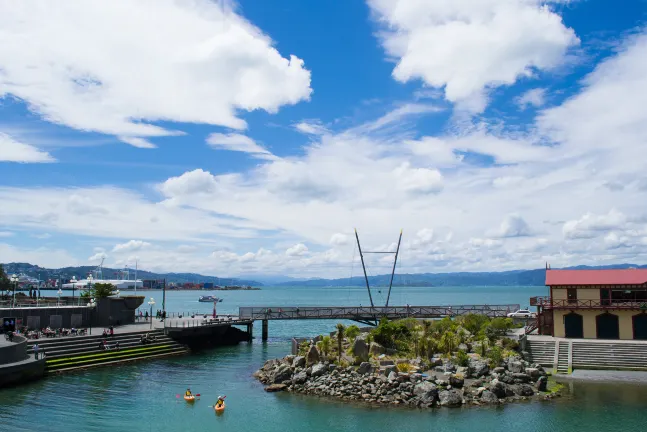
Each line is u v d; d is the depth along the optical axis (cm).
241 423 3931
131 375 5525
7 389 4781
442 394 4356
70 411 4181
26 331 6322
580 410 4138
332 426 3831
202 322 8200
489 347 5747
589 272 6912
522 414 4041
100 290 8088
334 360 5297
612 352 5803
